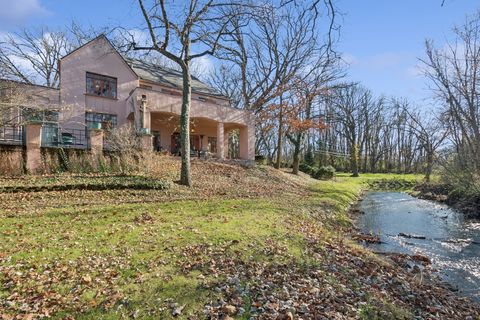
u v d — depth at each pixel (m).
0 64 19.17
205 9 13.09
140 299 4.27
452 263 8.20
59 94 19.50
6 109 14.35
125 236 6.78
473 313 5.34
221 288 4.70
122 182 12.74
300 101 27.41
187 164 14.25
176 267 5.30
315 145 54.25
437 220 14.04
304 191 18.64
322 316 4.21
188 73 14.27
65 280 4.65
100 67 21.41
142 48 14.47
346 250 7.69
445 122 21.52
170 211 9.49
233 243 6.69
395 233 11.50
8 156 13.22
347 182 31.53
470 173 16.59
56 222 7.79
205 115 22.00
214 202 11.27
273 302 4.45
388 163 57.69
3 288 4.32
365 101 54.81
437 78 19.55
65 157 14.51
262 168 22.55
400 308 4.91
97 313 3.93
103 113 21.39
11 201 9.99
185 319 3.93
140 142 16.31
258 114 29.58
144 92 18.98
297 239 7.71
